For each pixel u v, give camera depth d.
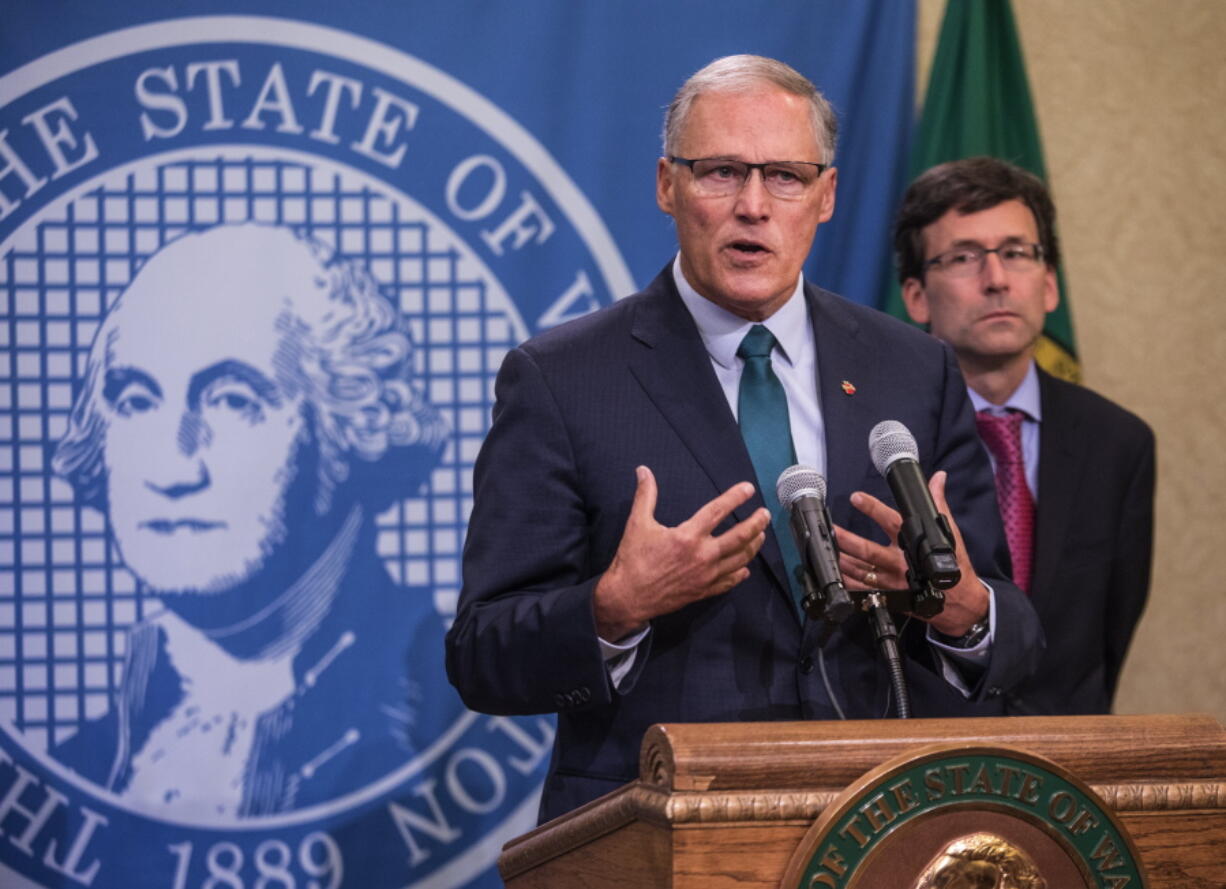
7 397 7.91
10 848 7.82
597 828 3.84
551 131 8.30
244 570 8.02
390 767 8.06
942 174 8.11
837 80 8.46
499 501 5.18
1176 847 3.78
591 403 5.21
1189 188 9.30
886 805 3.52
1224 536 9.23
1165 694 9.16
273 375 8.08
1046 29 9.27
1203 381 9.25
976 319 7.98
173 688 7.94
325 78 8.16
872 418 5.30
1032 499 8.02
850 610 4.02
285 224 8.11
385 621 8.09
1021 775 3.62
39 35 8.00
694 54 8.38
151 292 8.01
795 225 5.17
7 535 7.89
